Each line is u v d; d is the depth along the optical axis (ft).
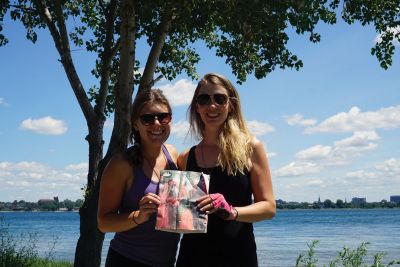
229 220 11.91
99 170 31.22
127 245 12.44
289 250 84.17
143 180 12.47
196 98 13.15
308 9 29.53
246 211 11.53
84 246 30.89
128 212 12.32
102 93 35.55
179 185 11.30
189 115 13.37
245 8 28.58
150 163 12.80
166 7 30.42
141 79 33.73
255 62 37.91
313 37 30.86
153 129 12.61
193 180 11.39
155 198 11.27
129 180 12.48
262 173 12.24
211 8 29.96
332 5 35.47
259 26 29.30
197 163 12.60
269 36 33.81
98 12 42.14
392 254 70.69
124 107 31.24
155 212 11.67
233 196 12.05
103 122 35.22
